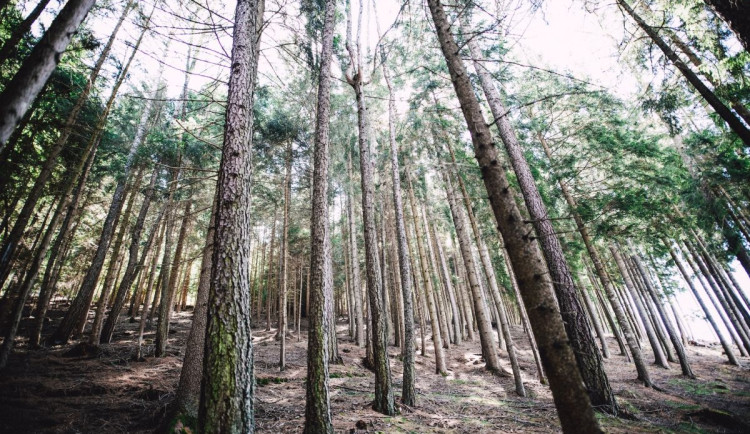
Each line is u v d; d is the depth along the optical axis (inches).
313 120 555.5
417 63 457.7
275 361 490.0
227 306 139.3
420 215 910.4
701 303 643.5
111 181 626.5
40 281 781.9
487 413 302.5
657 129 525.7
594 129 449.7
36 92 106.9
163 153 443.8
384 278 579.5
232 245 148.6
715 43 251.8
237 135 165.5
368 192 297.7
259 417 256.1
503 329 410.3
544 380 424.2
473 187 548.1
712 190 405.4
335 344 523.2
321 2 336.2
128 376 324.5
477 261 920.3
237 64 179.6
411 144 574.9
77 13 121.6
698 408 312.2
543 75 476.7
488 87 386.9
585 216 442.3
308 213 730.8
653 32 265.6
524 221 137.0
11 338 283.1
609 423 258.5
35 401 237.5
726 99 265.6
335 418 252.8
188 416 213.9
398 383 422.0
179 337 612.7
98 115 385.7
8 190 334.3
